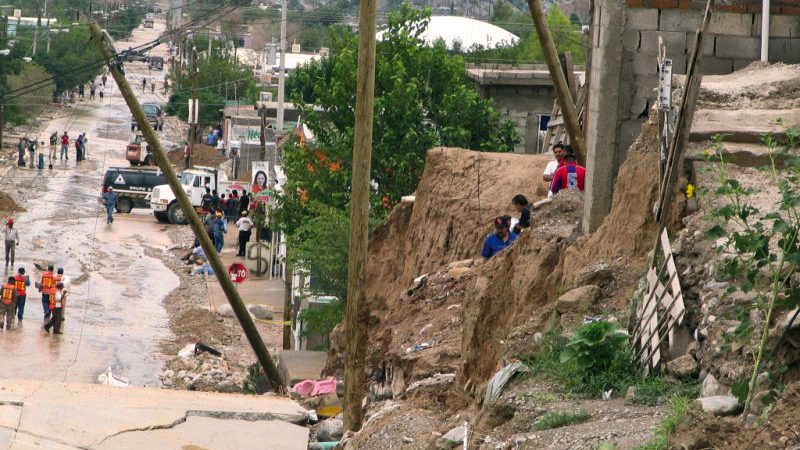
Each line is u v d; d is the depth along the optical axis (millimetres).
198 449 19156
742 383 15398
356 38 72875
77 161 133500
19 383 21609
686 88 19766
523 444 16047
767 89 25844
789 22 29703
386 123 66062
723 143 22703
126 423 19672
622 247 22578
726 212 16609
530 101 71875
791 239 15367
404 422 21109
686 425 14258
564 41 135375
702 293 18016
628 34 28250
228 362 56844
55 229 94562
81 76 182125
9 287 61062
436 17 132250
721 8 29516
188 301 71500
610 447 14516
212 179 105812
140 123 39188
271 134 113062
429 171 41719
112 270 80062
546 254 25078
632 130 28109
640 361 18078
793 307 15438
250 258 80438
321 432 26812
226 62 171625
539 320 21234
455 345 26844
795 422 13703
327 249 51438
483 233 38156
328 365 38906
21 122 148500
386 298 41438
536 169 40938
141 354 57531
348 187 65625
